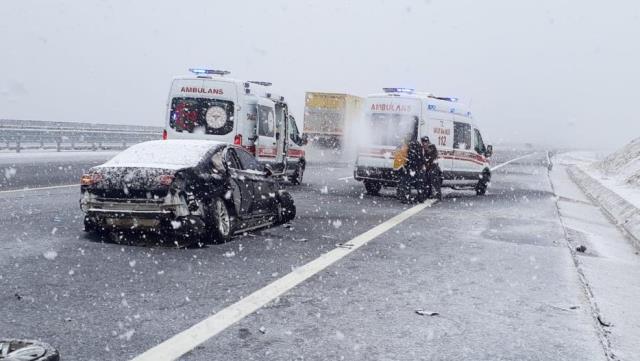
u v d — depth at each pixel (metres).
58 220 10.64
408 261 8.50
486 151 20.69
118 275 6.97
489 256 9.13
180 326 5.30
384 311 6.02
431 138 17.56
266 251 8.76
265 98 17.23
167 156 9.13
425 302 6.41
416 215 13.83
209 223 8.85
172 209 8.46
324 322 5.59
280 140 18.20
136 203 8.48
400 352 4.91
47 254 7.88
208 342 4.93
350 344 5.04
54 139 31.19
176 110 15.80
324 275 7.41
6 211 11.45
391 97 17.72
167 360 4.51
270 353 4.76
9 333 4.95
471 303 6.45
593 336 5.49
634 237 12.07
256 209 10.33
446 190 22.05
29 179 17.70
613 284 7.78
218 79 15.73
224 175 9.32
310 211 13.59
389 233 10.95
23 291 6.17
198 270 7.38
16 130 28.64
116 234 9.24
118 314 5.56
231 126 15.60
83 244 8.62
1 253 7.87
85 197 8.68
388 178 17.48
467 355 4.91
